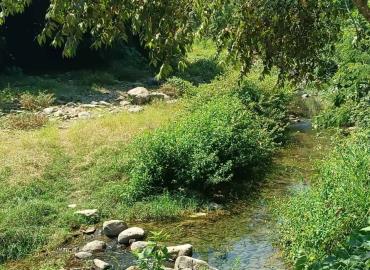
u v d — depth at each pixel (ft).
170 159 31.99
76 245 25.84
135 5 14.66
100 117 45.11
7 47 66.39
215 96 44.96
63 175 32.81
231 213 29.66
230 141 34.55
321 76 20.51
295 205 24.26
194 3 15.12
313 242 20.39
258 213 29.60
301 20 17.39
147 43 15.94
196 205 30.22
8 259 24.31
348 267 15.85
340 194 21.52
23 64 69.05
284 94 48.80
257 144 36.86
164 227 27.86
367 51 34.55
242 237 26.48
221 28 16.89
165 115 44.91
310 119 51.93
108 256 24.64
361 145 26.68
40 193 30.63
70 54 14.34
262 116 44.34
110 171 33.09
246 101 45.32
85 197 30.60
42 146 36.37
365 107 35.22
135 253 16.90
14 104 50.39
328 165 26.30
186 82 58.23
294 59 19.13
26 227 26.58
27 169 32.42
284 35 17.53
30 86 57.67
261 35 17.13
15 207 28.14
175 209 29.48
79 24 14.17
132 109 49.90
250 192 32.83
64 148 36.37
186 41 15.43
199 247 25.46
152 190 31.48
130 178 32.37
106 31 15.12
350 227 20.02
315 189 24.80
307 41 17.90
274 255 24.12
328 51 19.92
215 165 32.30
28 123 42.86
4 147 35.65
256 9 16.65
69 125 43.47
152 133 35.01
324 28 18.57
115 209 29.37
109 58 71.87
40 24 68.74
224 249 25.13
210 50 85.25
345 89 36.47
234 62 17.97
